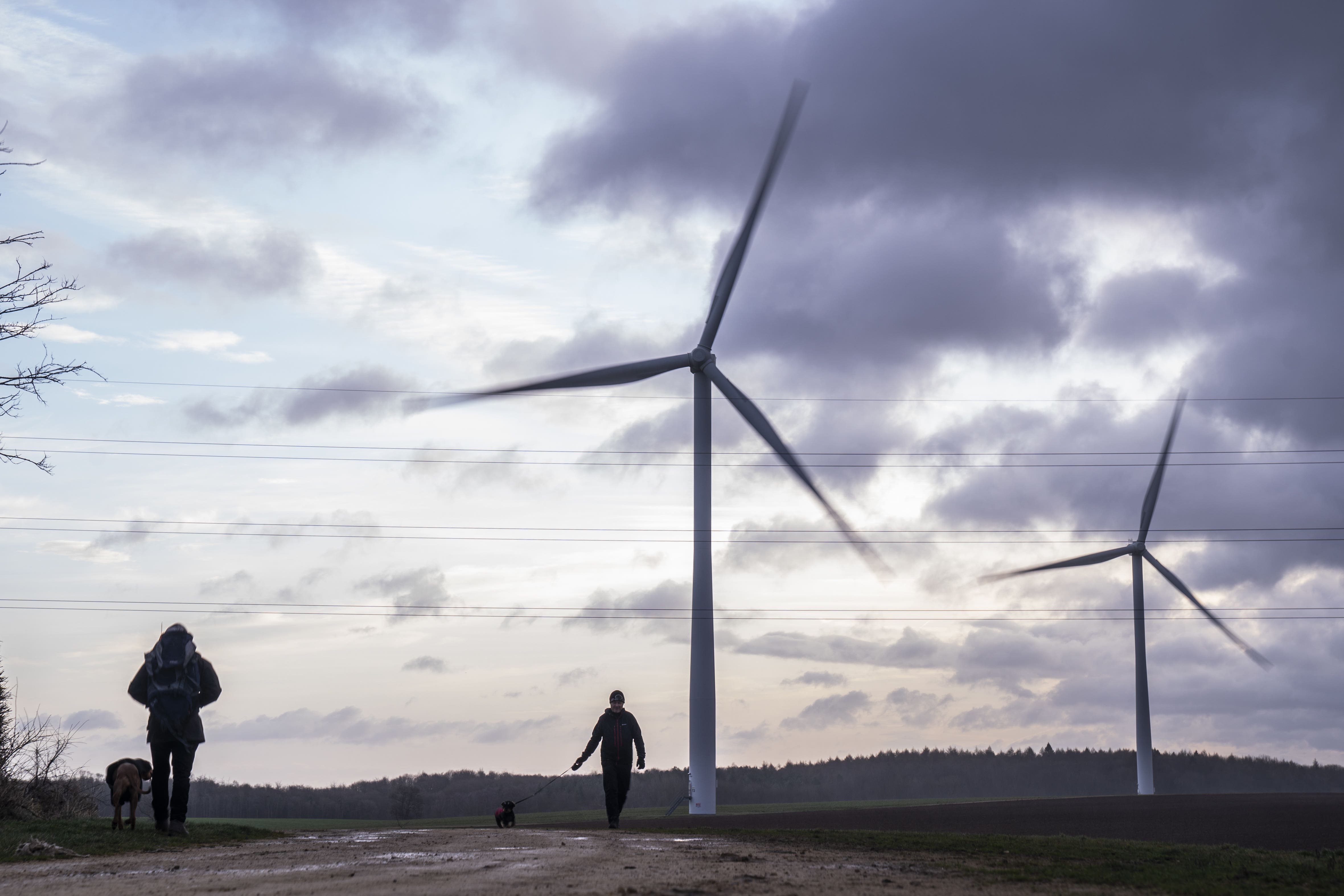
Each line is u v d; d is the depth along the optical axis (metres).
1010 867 12.44
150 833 15.99
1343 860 13.21
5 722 21.69
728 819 30.64
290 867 11.24
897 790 136.75
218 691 16.67
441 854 13.07
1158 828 20.88
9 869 11.10
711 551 45.91
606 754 21.11
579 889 9.03
